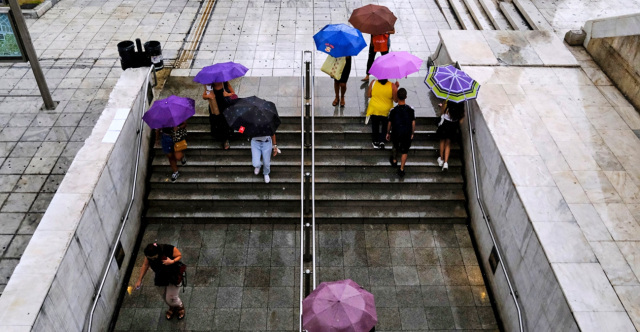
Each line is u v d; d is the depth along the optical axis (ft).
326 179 30.14
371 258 27.66
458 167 30.76
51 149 30.01
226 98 28.48
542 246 20.68
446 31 35.70
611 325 18.06
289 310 25.14
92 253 22.93
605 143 26.61
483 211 26.68
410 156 31.07
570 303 18.63
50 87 34.99
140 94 30.01
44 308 18.62
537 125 27.40
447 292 26.12
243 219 29.35
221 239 28.60
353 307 18.61
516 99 29.32
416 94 33.55
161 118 26.17
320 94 33.83
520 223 22.84
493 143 26.04
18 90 34.81
